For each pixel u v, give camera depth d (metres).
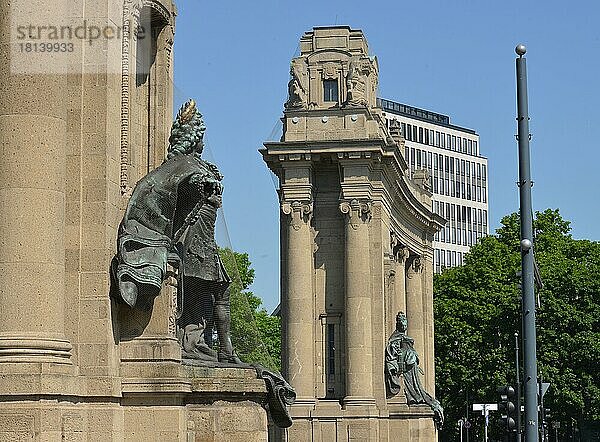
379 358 66.38
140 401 20.56
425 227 86.62
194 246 23.91
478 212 193.88
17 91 18.69
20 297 18.30
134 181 22.53
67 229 20.38
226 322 24.47
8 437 17.77
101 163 20.56
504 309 97.06
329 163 67.62
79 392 19.06
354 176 66.75
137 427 20.47
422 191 88.31
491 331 97.81
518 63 28.95
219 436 22.20
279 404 24.19
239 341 26.83
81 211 20.44
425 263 87.00
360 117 67.62
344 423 64.06
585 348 91.75
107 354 20.11
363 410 64.31
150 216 21.19
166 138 24.58
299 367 66.00
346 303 65.94
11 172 18.56
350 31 69.50
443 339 99.00
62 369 18.48
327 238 67.81
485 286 101.94
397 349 68.38
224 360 24.08
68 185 20.45
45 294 18.45
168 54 24.94
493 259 104.00
